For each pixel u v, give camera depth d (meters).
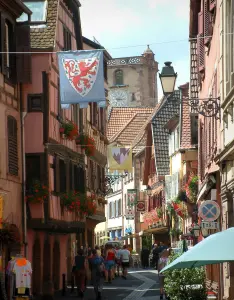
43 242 39.81
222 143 27.83
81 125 46.00
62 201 39.91
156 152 72.75
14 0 33.50
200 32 34.50
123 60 135.12
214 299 22.23
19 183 35.47
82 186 45.59
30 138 37.06
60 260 43.56
